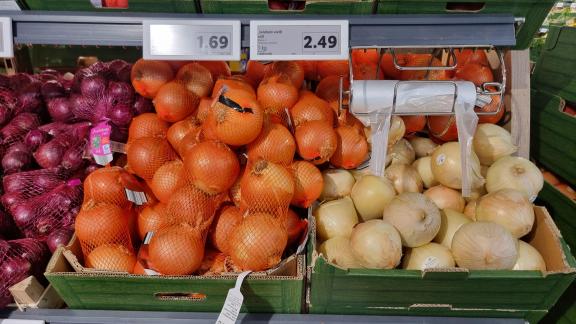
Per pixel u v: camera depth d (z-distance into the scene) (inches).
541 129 82.5
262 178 49.6
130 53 107.0
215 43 47.2
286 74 62.1
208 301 51.7
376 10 48.3
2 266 53.2
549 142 80.1
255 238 47.8
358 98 51.1
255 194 49.8
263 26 46.7
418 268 52.7
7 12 47.4
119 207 55.9
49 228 62.2
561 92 79.0
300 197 55.2
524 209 53.8
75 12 47.6
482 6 49.9
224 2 47.5
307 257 53.3
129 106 69.8
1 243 55.2
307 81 74.0
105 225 53.1
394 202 54.8
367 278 47.9
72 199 63.9
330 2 47.3
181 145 56.9
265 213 50.0
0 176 70.6
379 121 53.0
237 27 46.9
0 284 52.3
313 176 55.2
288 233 54.9
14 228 64.1
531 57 103.4
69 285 50.1
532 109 85.4
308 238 53.4
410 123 67.3
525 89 66.4
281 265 50.1
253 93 61.4
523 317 52.6
